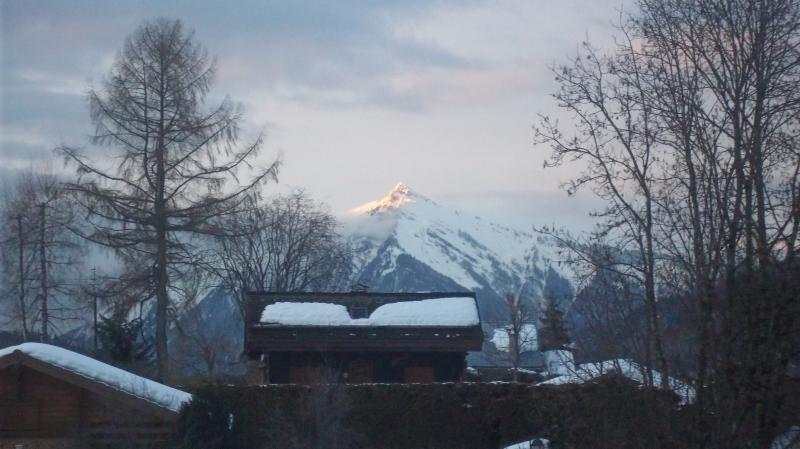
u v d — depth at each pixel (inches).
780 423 408.2
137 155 1583.4
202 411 978.7
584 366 526.9
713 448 407.5
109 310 1563.7
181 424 972.6
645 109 586.2
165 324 1578.5
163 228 1574.8
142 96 1583.4
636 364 479.8
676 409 434.9
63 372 997.8
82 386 994.7
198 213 1588.3
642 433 441.1
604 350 503.2
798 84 506.3
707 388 416.5
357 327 1553.9
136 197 1565.0
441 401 1211.2
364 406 1204.5
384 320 1568.7
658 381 465.1
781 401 403.5
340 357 1550.2
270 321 1556.3
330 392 1131.3
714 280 431.2
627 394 454.3
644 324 491.5
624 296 512.1
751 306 404.5
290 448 1072.2
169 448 956.0
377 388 1213.7
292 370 1546.5
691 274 456.8
